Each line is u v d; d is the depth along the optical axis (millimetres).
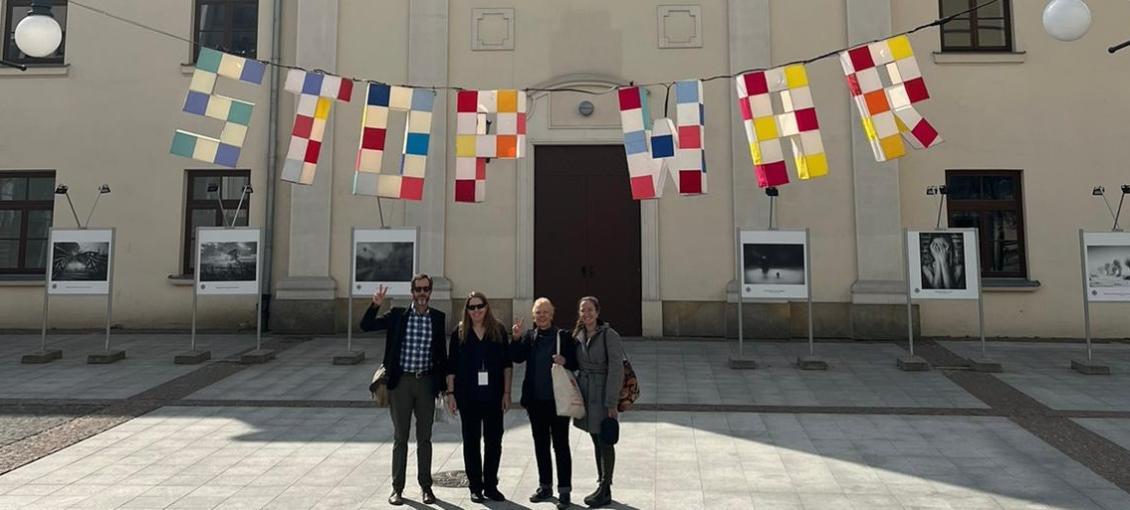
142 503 5211
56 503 5215
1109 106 12562
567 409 5043
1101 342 12062
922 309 12492
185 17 13836
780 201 12555
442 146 12961
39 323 13516
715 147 12758
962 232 10258
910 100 7188
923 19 12844
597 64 12969
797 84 7453
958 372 9867
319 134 7848
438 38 13102
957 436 6961
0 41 13961
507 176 12938
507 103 8016
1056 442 6734
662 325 12602
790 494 5391
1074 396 8539
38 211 13852
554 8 13078
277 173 13531
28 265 13797
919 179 12656
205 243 10812
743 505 5168
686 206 12719
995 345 11773
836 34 12758
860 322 12203
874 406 8164
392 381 5270
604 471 5199
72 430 7250
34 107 13797
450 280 12781
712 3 12961
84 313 13484
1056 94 12625
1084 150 12539
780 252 10336
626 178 12922
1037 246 12469
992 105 12672
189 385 9219
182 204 13547
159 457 6355
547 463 5316
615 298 12797
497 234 12852
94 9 13195
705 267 12625
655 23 12977
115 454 6445
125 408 8117
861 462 6176
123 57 13797
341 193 13117
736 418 7684
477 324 5402
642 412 7953
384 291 5438
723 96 12812
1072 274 12414
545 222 12945
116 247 13523
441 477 5820
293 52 13680
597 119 12898
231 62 7582
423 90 7969
